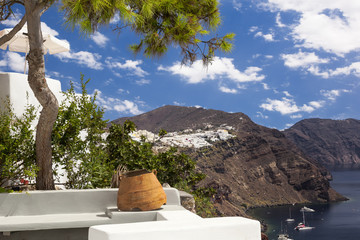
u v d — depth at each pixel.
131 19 4.96
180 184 10.95
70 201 4.88
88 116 6.84
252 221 2.97
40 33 5.30
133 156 10.28
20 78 8.23
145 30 6.42
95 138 7.08
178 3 6.30
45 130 5.69
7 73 8.11
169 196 5.25
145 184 4.75
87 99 6.99
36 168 5.61
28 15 5.12
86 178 6.60
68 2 4.75
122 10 4.87
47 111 5.54
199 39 6.51
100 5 4.76
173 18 6.49
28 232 4.52
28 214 4.72
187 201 6.56
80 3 4.64
